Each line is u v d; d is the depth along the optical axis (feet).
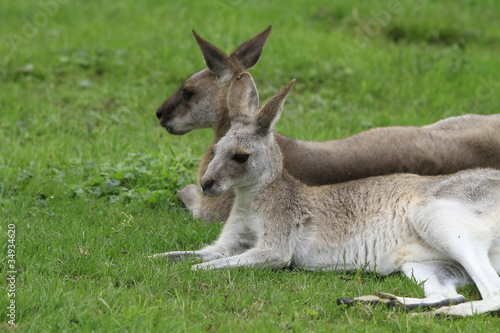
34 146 54.75
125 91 66.80
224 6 87.10
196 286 33.01
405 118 62.54
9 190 47.26
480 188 35.58
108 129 59.62
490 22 90.89
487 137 44.50
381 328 29.71
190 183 49.85
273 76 69.46
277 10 88.02
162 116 51.03
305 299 32.45
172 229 41.70
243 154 37.29
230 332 28.71
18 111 61.67
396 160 43.47
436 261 35.45
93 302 30.58
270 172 38.04
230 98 39.01
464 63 73.92
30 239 37.88
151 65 71.41
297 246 37.68
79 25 80.89
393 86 69.05
